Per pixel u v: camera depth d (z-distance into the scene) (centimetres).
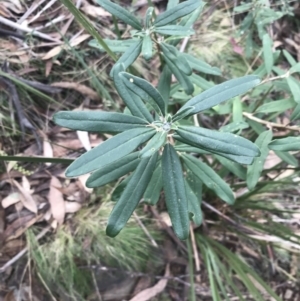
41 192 43
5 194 42
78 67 45
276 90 48
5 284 41
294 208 48
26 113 43
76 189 44
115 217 25
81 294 43
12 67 43
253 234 44
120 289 44
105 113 24
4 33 43
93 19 47
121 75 23
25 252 42
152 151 22
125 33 47
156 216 45
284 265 48
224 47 50
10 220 42
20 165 43
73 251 42
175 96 39
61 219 43
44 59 44
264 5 43
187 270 46
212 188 33
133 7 48
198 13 34
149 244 45
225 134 23
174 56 32
